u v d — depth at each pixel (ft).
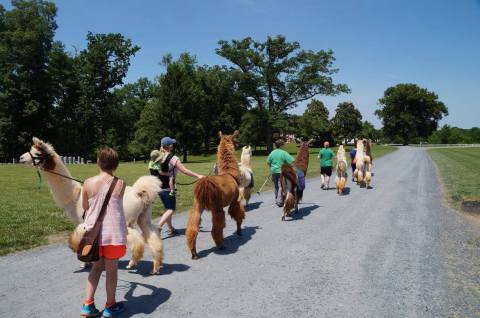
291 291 18.34
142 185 20.51
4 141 163.73
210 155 226.17
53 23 181.88
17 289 18.37
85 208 15.74
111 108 200.64
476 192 50.60
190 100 170.60
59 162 19.39
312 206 41.04
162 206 40.04
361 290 18.52
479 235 28.94
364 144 56.95
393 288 18.80
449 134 382.22
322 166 55.52
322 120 217.56
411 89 387.34
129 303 17.02
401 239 27.63
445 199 45.91
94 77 191.21
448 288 18.88
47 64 181.27
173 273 20.72
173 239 27.63
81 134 198.80
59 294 17.85
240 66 212.23
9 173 79.77
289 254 23.99
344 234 28.94
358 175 56.44
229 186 25.46
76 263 22.16
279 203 41.45
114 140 218.18
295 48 208.54
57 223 31.27
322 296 17.80
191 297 17.65
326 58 207.10
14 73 167.84
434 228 31.04
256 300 17.35
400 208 39.75
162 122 170.50
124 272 20.85
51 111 178.81
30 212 35.83
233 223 32.91
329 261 22.68
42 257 23.16
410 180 66.95
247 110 223.71
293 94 214.69
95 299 17.43
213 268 21.48
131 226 20.68
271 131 210.79
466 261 22.89
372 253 24.26
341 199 45.78
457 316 16.05
